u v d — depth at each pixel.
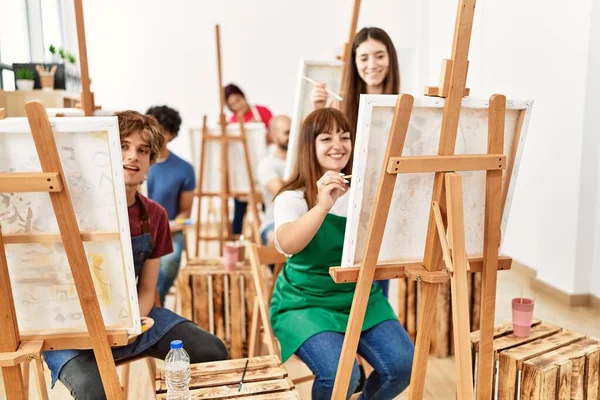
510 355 1.67
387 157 1.25
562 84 3.30
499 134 1.35
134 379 2.39
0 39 3.30
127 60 5.76
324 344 1.62
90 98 1.82
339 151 1.75
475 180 1.39
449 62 1.26
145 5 5.71
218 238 4.01
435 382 2.32
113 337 1.29
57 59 3.59
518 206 3.87
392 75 2.28
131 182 1.65
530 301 1.84
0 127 1.10
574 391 1.66
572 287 3.26
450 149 1.31
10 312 1.21
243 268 2.59
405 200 1.35
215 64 5.88
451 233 1.32
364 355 1.71
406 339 1.71
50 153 1.11
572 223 3.25
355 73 2.32
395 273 1.40
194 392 1.42
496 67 4.04
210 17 5.80
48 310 1.27
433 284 1.39
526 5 3.62
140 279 1.81
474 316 2.55
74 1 1.72
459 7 1.23
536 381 1.59
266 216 3.41
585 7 3.06
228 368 1.55
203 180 3.96
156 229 1.78
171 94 5.88
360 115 1.23
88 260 1.25
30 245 1.22
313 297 1.76
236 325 2.53
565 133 3.29
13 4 3.76
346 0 5.91
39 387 1.37
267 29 5.89
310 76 2.43
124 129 1.62
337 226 1.73
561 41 3.29
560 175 3.35
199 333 1.73
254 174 3.98
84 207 1.20
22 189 1.11
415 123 1.28
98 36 5.68
